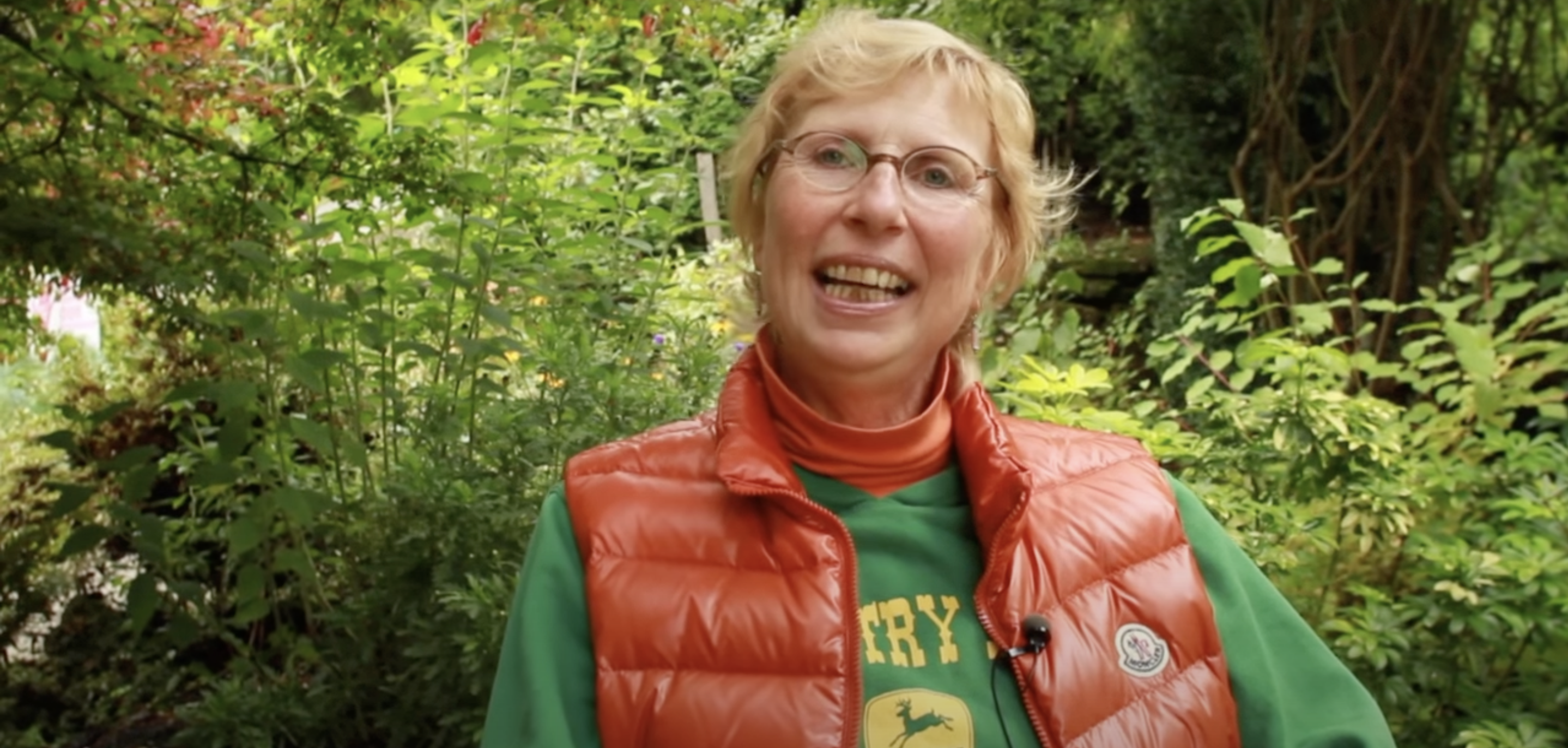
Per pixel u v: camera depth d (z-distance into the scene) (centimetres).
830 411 143
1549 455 273
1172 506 147
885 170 130
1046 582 134
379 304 299
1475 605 218
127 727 322
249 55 373
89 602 353
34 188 286
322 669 292
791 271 133
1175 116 611
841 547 129
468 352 279
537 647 125
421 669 251
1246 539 241
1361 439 251
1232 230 587
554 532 133
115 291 281
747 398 138
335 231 327
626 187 374
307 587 305
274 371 297
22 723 325
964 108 136
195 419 343
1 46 285
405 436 319
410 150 308
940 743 125
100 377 421
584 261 348
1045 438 155
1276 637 147
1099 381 282
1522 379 321
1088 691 129
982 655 131
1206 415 289
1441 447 304
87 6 285
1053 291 535
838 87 132
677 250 511
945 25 557
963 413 142
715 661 122
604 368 289
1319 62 528
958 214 132
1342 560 264
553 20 338
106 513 335
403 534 267
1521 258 506
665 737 119
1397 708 222
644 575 126
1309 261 518
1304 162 522
